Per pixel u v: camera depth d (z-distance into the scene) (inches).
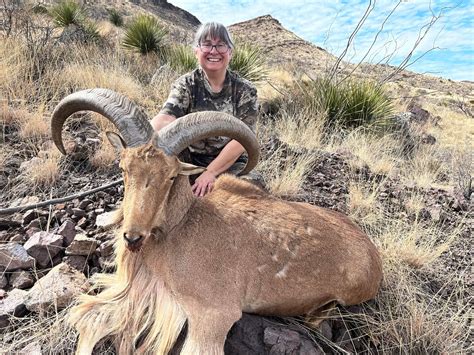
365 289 51.4
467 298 61.5
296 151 92.5
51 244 52.5
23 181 66.6
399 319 52.7
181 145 41.4
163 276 44.3
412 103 215.3
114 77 110.9
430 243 71.0
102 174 71.3
